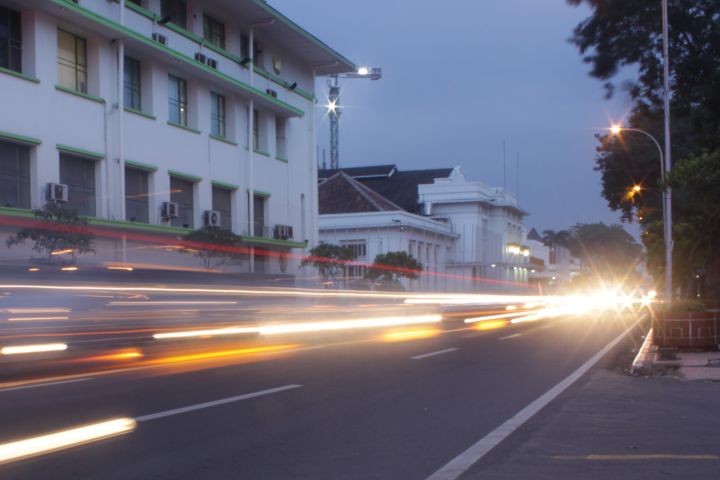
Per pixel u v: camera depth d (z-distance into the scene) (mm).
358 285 36875
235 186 33125
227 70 32906
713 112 25859
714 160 17391
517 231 78500
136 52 27172
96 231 23797
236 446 7109
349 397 9984
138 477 6012
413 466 6469
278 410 8953
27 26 22938
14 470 6133
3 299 12898
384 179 73125
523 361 14930
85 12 23703
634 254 87125
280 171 37281
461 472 6277
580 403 9852
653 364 14039
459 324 28672
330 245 37000
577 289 77875
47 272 14711
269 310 21203
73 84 24875
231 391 10266
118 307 15438
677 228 22250
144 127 27422
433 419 8578
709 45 24703
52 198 22562
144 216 27656
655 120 28594
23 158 22641
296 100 39219
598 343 19625
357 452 6953
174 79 30062
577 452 7027
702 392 10914
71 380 11195
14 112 22016
